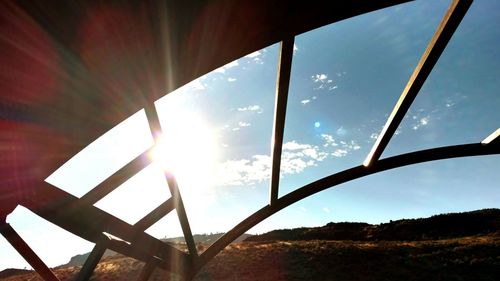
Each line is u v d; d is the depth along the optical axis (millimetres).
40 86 3225
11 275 50812
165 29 3201
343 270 32844
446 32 3518
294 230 63844
